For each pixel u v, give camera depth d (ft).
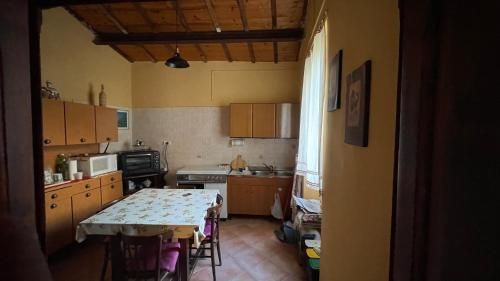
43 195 2.78
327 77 6.02
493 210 0.88
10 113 1.01
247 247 10.09
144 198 8.55
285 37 12.04
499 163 0.85
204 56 14.47
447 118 1.07
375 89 2.93
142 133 15.23
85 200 10.36
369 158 3.10
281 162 14.79
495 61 0.87
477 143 0.94
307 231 8.52
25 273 1.05
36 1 2.68
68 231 9.53
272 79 14.73
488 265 0.90
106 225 6.22
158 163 14.07
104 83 13.26
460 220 1.01
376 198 2.87
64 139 9.85
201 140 15.21
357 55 3.65
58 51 10.67
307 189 10.50
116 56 14.11
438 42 1.12
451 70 1.05
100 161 11.45
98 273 8.32
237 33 12.29
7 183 1.00
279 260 9.06
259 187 13.32
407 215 1.33
